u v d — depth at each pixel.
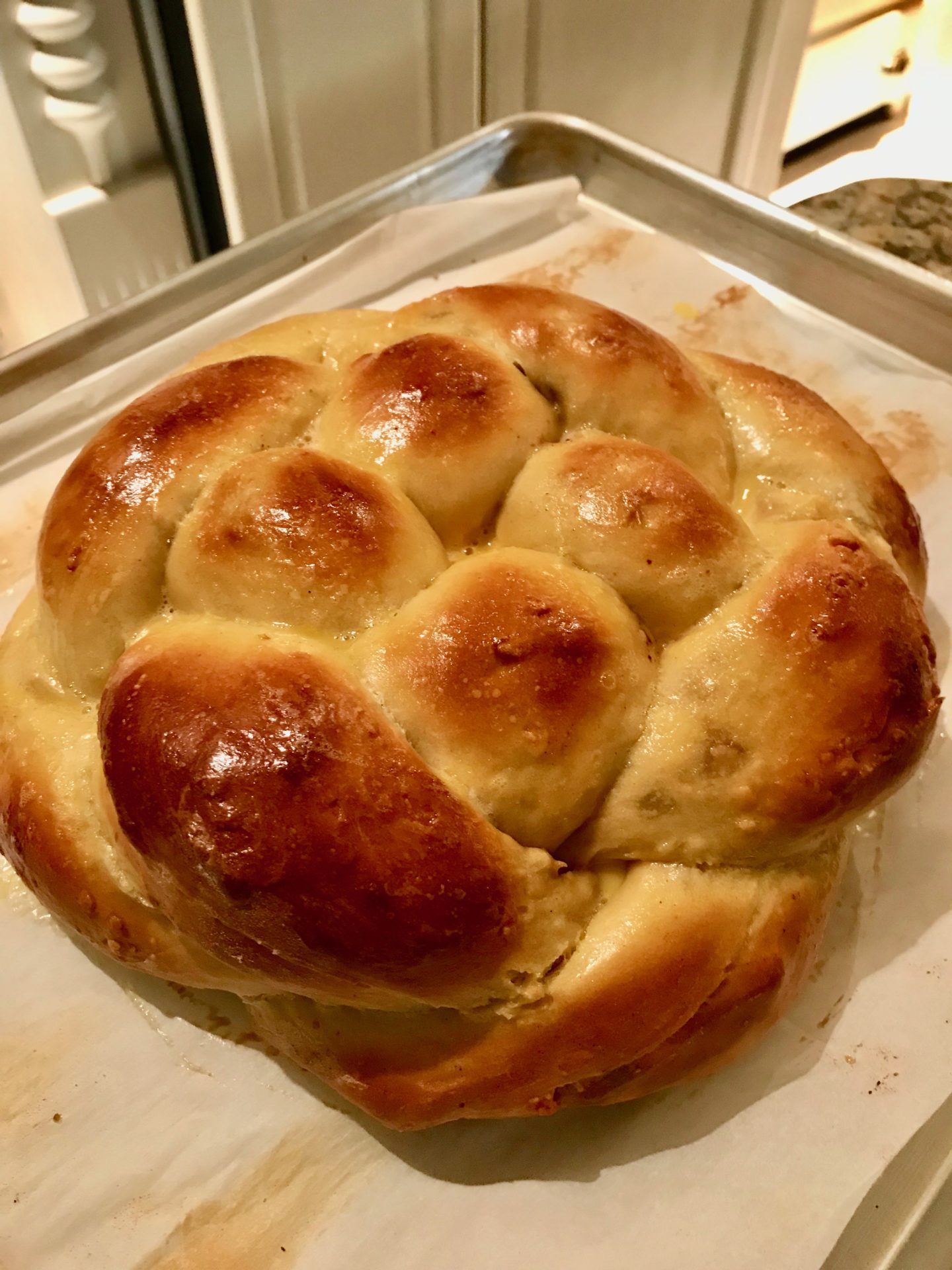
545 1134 0.29
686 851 0.27
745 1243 0.27
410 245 0.50
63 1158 0.29
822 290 0.48
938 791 0.34
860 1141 0.28
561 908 0.26
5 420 0.43
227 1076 0.30
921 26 0.74
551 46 0.58
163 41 0.50
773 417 0.34
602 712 0.26
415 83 0.55
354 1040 0.27
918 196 0.66
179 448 0.29
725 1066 0.29
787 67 0.68
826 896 0.30
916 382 0.44
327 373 0.33
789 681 0.27
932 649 0.30
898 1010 0.30
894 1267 0.26
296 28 0.49
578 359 0.32
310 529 0.26
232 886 0.24
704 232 0.51
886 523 0.33
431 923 0.24
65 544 0.29
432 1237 0.27
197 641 0.26
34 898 0.33
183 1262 0.27
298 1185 0.28
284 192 0.55
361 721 0.24
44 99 0.48
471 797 0.25
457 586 0.27
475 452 0.29
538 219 0.52
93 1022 0.31
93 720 0.29
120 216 0.54
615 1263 0.27
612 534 0.28
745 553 0.29
